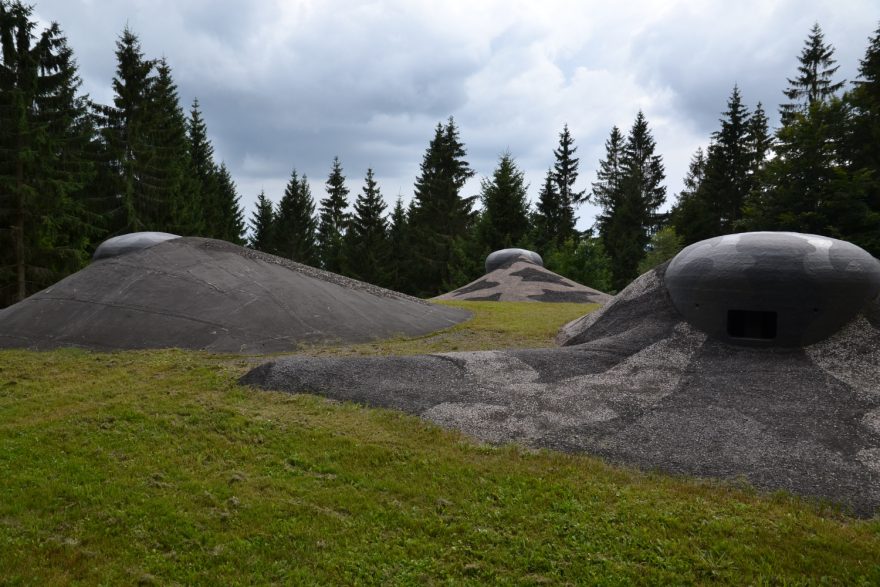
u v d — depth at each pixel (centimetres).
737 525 463
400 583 396
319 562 416
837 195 2522
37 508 484
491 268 3019
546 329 1372
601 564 415
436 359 876
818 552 427
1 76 2241
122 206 3094
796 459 584
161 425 662
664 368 853
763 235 956
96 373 909
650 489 525
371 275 4659
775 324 894
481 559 423
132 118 3181
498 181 4119
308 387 787
